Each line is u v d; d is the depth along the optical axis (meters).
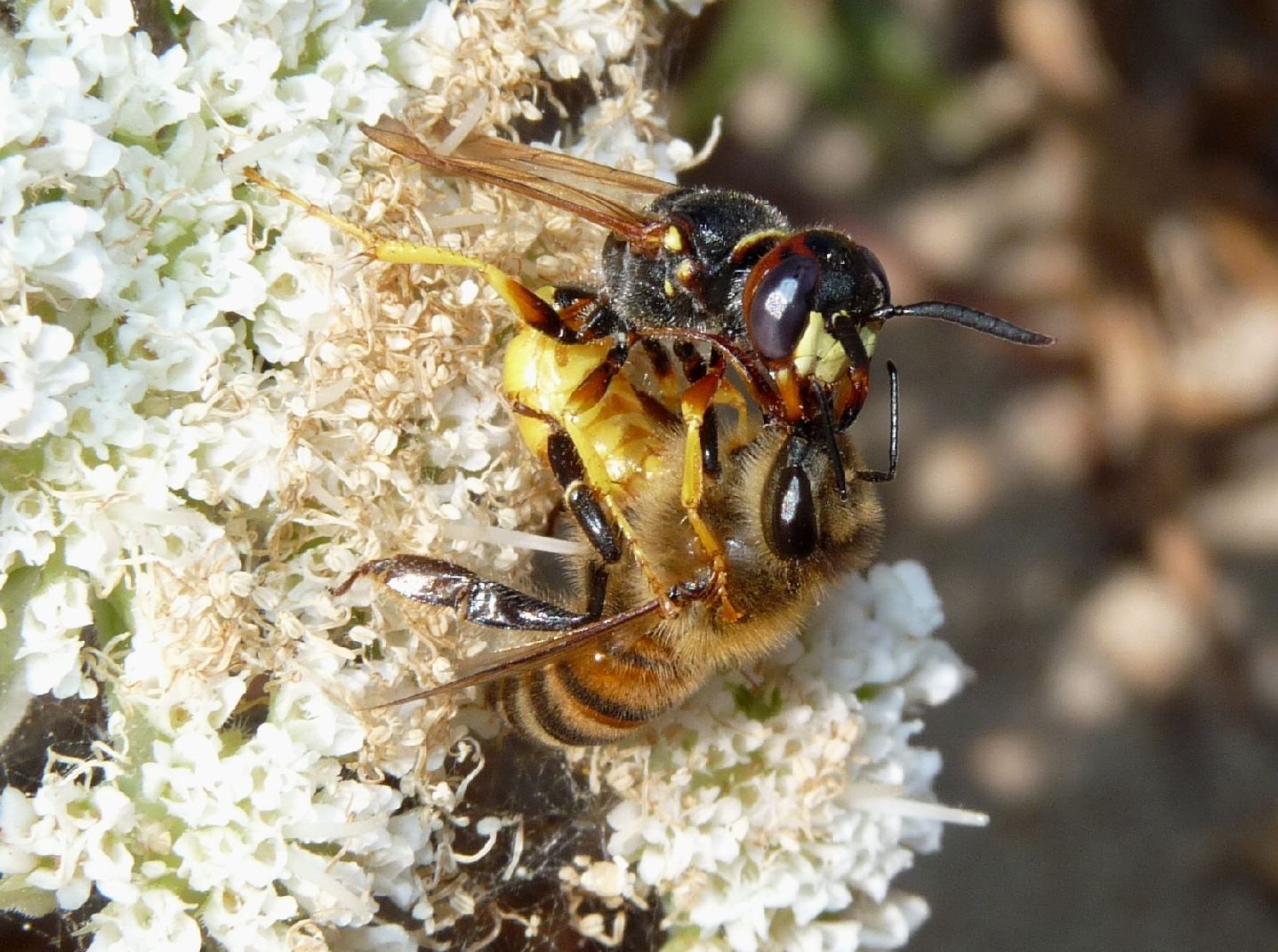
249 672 0.06
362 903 0.06
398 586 0.06
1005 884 0.10
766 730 0.06
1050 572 0.10
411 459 0.06
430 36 0.06
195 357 0.06
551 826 0.07
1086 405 0.10
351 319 0.06
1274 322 0.10
